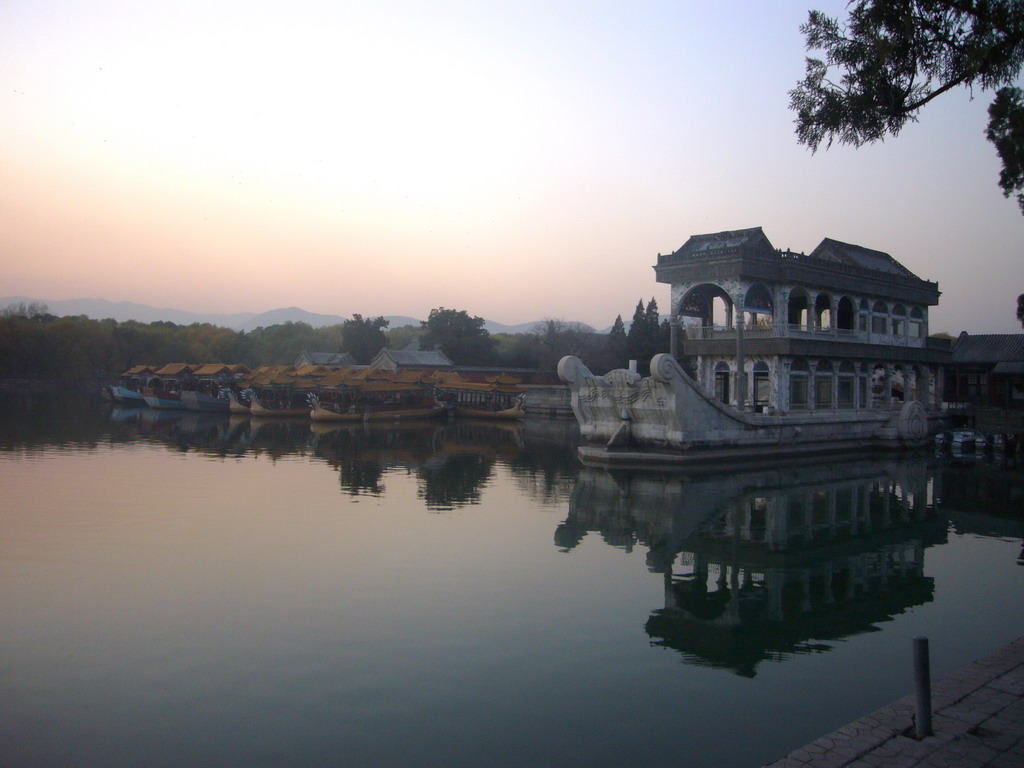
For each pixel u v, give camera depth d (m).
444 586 19.25
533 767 10.66
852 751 8.68
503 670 14.02
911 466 44.16
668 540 25.12
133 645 14.98
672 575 20.81
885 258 63.12
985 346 65.69
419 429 68.06
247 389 80.25
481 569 20.92
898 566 22.27
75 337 115.50
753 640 15.88
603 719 12.15
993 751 8.62
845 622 17.16
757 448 43.84
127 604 17.44
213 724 11.86
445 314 118.44
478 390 85.12
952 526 27.95
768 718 12.23
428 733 11.62
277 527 25.64
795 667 14.42
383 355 103.69
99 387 115.50
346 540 23.94
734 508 30.84
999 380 64.25
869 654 15.17
